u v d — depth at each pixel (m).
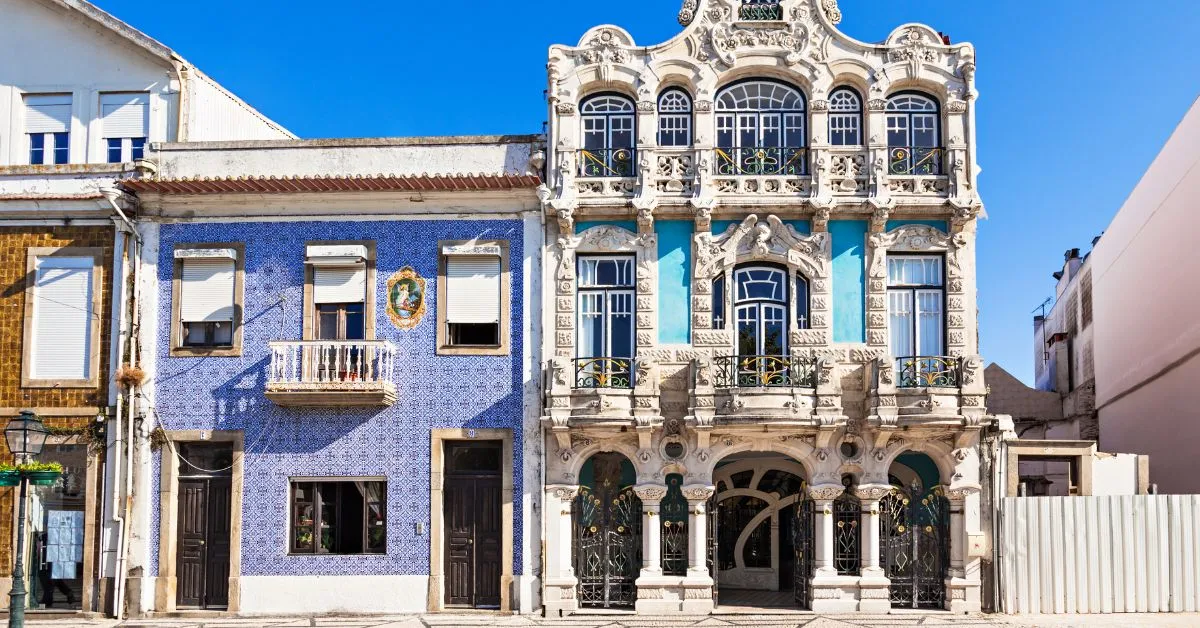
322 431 19.86
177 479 19.94
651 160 20.05
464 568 19.75
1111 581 19.25
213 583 19.78
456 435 19.73
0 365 20.09
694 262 19.97
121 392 19.83
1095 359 33.56
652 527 19.61
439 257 20.14
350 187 19.92
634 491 19.69
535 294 19.97
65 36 21.89
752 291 20.05
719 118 20.48
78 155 21.55
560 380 19.36
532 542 19.48
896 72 20.11
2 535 19.62
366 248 20.20
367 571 19.53
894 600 19.67
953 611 19.19
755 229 19.88
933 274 20.02
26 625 18.73
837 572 19.62
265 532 19.66
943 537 19.84
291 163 20.67
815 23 20.39
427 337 19.98
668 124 20.52
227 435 19.88
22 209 20.30
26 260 20.31
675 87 20.64
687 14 20.58
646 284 19.92
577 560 19.83
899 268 20.05
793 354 19.67
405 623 18.47
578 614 19.25
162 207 20.45
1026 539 19.36
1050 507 19.44
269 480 19.78
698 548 19.55
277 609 19.42
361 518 19.78
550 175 20.09
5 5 22.05
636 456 19.69
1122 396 30.19
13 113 21.66
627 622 18.39
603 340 20.08
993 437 19.62
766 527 22.08
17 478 15.45
